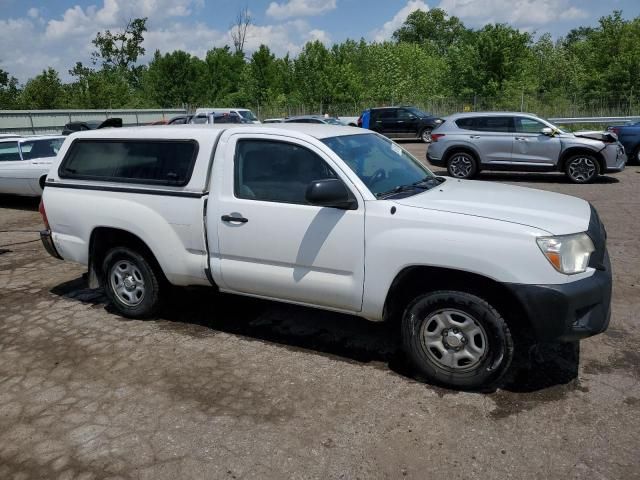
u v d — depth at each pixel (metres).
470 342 3.58
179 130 4.61
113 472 2.97
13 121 31.95
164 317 5.08
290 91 43.84
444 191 4.16
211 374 3.99
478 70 34.72
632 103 26.64
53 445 3.22
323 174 3.96
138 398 3.71
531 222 3.47
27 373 4.12
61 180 5.14
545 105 28.48
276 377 3.92
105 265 5.07
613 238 7.49
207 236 4.38
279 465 2.98
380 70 44.50
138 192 4.66
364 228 3.73
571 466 2.89
